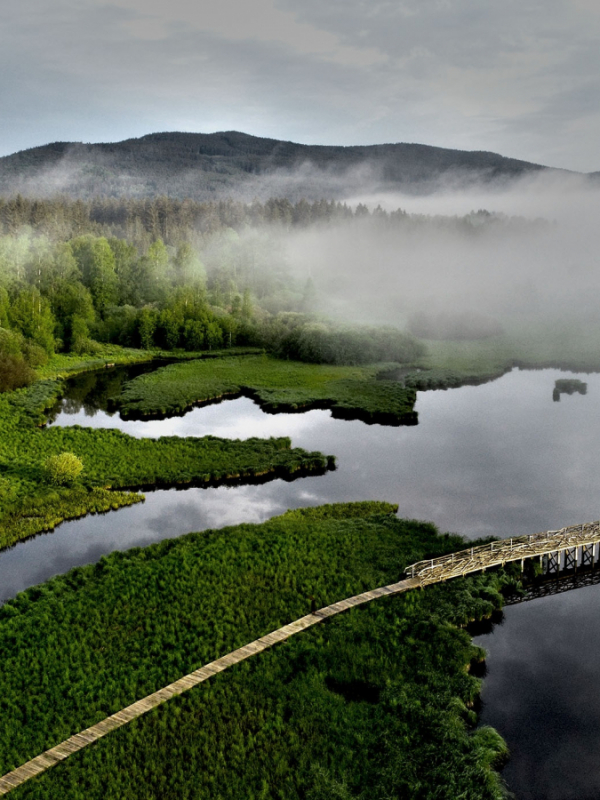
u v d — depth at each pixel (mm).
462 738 29875
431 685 33531
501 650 38219
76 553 48781
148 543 50469
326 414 87188
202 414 86875
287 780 27891
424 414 86812
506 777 29297
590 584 45688
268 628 37781
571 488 61406
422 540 48938
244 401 94125
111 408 88500
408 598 40531
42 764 28672
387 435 78062
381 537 49344
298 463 65250
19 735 30125
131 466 63688
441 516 55312
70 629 37906
